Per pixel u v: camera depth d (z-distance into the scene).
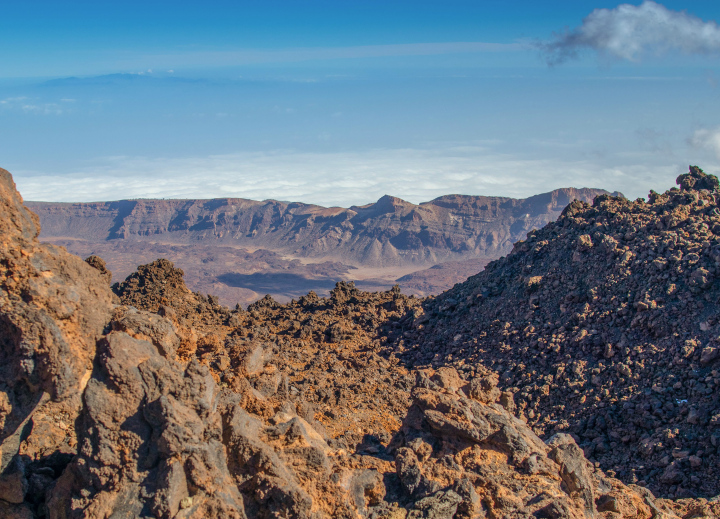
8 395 15.75
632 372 31.06
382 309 49.12
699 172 44.88
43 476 16.19
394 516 17.03
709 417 26.91
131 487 15.06
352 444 22.50
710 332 30.41
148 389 15.56
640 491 20.42
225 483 15.45
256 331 41.44
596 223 43.09
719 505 21.34
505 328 38.84
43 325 15.48
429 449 19.11
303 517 15.50
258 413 18.95
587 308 35.97
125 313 16.84
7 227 15.84
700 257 34.53
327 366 36.62
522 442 19.22
